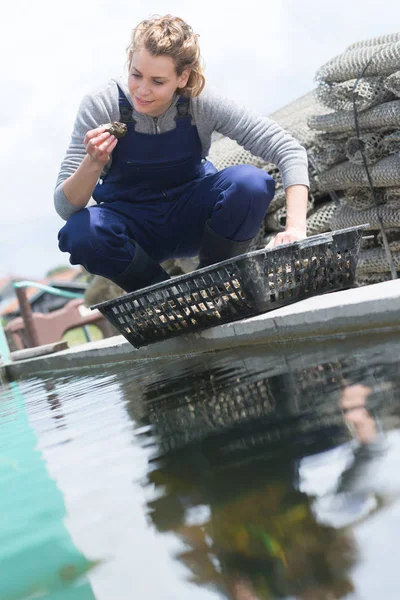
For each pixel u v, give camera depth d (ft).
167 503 2.88
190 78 8.18
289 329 6.75
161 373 7.40
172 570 2.23
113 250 8.49
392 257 10.61
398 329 5.63
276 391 4.60
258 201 8.49
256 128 8.58
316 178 11.96
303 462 2.91
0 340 15.81
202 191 8.76
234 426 3.94
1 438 5.84
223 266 7.29
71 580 2.34
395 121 9.62
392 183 9.91
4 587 2.42
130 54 7.98
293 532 2.27
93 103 8.39
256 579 2.04
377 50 9.86
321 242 7.64
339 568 1.99
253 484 2.82
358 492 2.43
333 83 10.32
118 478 3.47
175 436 4.10
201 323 7.98
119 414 5.47
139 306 8.52
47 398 8.41
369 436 3.01
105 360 10.91
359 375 4.33
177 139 8.54
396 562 1.94
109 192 9.00
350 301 6.03
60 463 4.18
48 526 2.99
